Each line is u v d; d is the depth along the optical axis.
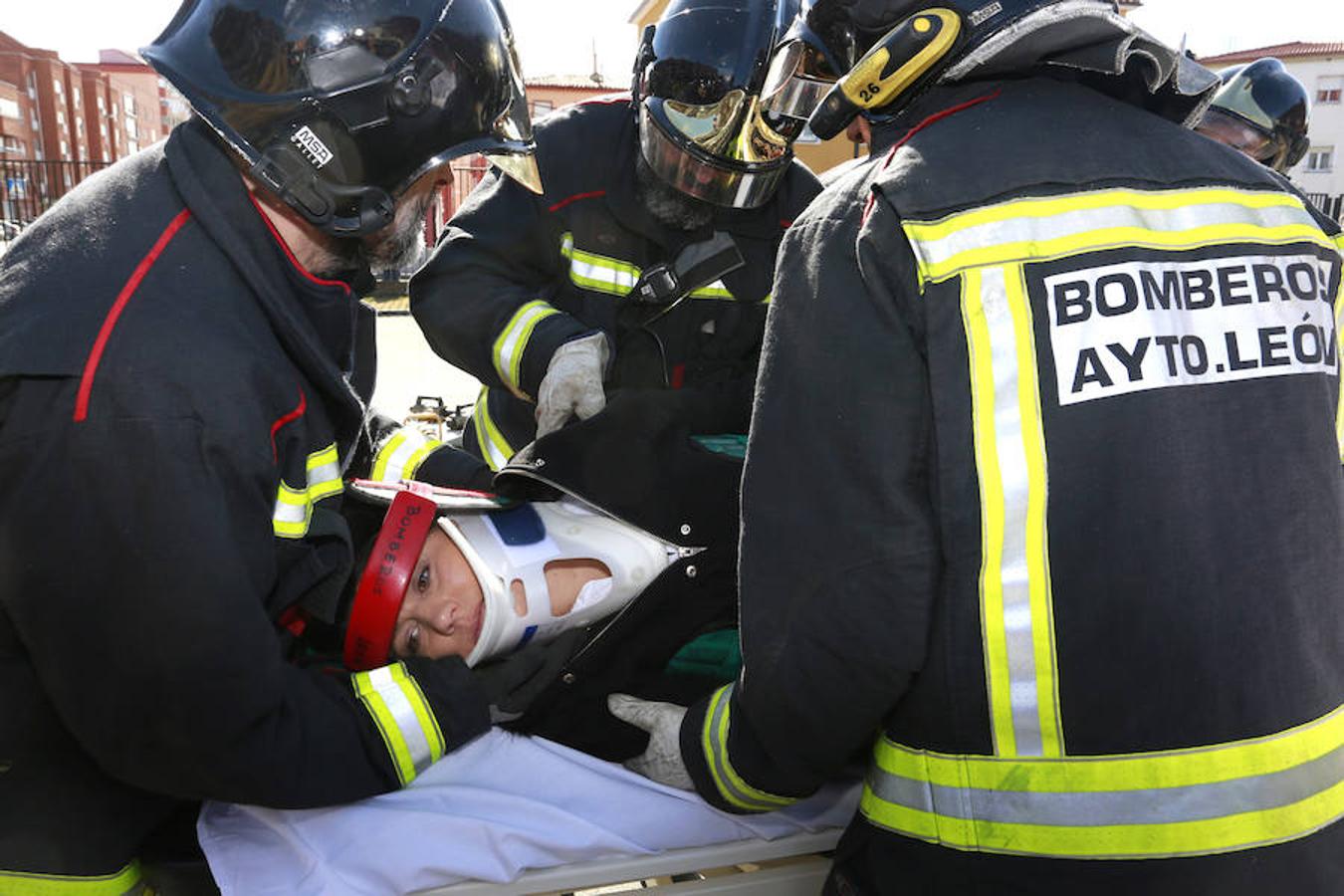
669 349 2.11
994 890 1.09
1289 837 1.04
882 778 1.19
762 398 1.14
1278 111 3.29
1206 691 1.02
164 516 1.04
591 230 2.05
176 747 1.14
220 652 1.09
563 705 1.62
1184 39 2.81
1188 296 1.04
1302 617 1.06
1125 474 1.00
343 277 1.37
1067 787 1.05
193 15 1.26
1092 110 1.12
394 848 1.40
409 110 1.24
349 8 1.21
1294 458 1.06
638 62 1.98
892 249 1.02
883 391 1.03
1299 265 1.10
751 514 1.15
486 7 1.35
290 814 1.42
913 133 1.13
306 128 1.19
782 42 1.67
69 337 1.06
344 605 1.65
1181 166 1.09
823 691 1.11
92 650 1.08
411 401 6.58
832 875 1.30
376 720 1.36
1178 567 1.01
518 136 1.40
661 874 1.52
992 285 1.00
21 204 14.31
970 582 1.02
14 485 1.05
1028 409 0.99
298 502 1.24
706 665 1.67
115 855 1.32
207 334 1.11
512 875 1.44
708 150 1.82
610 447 1.66
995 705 1.04
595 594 1.71
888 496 1.03
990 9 1.08
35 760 1.25
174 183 1.20
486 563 1.64
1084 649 1.02
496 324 1.94
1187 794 1.03
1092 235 1.02
